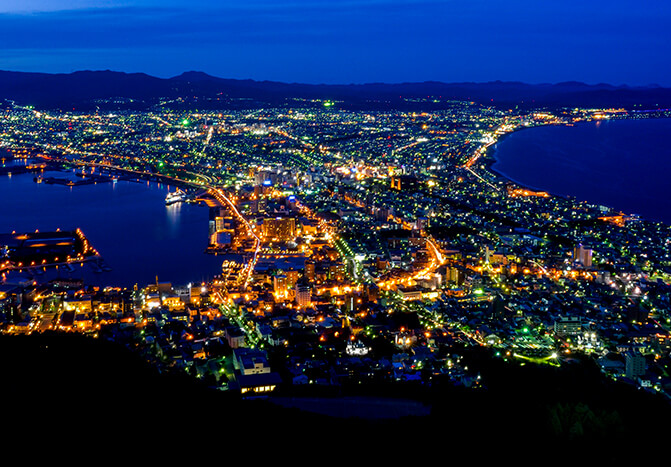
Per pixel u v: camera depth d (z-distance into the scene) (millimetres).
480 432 112375
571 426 105438
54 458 101500
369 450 113750
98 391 130625
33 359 146250
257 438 118312
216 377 192000
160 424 119312
